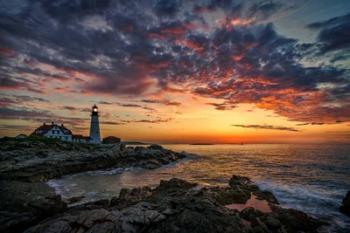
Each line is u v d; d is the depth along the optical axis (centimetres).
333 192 2509
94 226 1180
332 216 1756
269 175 3712
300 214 1641
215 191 2302
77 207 1686
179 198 1658
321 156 7356
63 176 3788
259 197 2245
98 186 2922
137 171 4488
